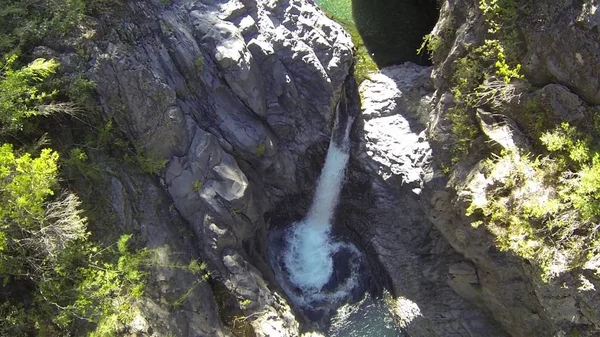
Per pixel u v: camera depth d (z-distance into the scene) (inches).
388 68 682.2
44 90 477.4
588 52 421.1
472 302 589.0
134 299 480.1
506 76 472.1
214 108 590.9
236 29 597.6
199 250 562.9
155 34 563.5
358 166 650.8
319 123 650.2
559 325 468.4
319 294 658.8
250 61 591.8
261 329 551.2
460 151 538.3
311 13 650.8
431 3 724.7
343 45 655.8
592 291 421.4
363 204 657.6
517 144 480.7
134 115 531.8
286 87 621.6
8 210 390.6
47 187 406.6
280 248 689.6
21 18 485.4
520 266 489.4
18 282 442.0
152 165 543.2
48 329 440.1
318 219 700.0
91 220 491.8
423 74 650.2
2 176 385.4
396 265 629.3
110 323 435.5
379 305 641.6
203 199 555.2
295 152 651.5
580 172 424.2
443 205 563.5
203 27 587.2
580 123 441.7
